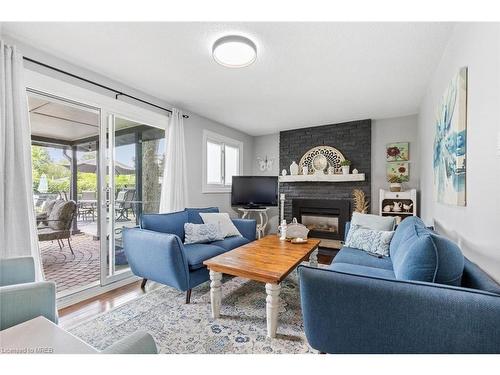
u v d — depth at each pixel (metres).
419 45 2.00
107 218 2.72
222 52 2.01
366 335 1.09
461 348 0.93
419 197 3.73
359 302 1.09
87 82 2.47
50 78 2.19
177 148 3.43
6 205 1.83
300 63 2.31
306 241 2.82
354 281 1.10
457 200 1.56
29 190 2.00
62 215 2.79
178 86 2.86
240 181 4.65
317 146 4.66
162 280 2.32
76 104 2.47
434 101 2.51
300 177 4.62
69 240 3.01
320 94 3.09
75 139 2.79
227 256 2.24
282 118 4.18
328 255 4.05
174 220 2.94
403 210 3.70
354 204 4.32
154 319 1.98
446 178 1.89
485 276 1.11
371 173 4.22
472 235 1.41
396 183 3.72
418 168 3.85
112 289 2.61
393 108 3.63
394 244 2.17
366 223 2.94
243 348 1.62
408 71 2.46
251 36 1.90
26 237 1.92
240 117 4.13
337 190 4.48
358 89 2.94
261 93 3.07
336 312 1.14
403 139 4.00
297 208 4.83
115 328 1.85
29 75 2.06
